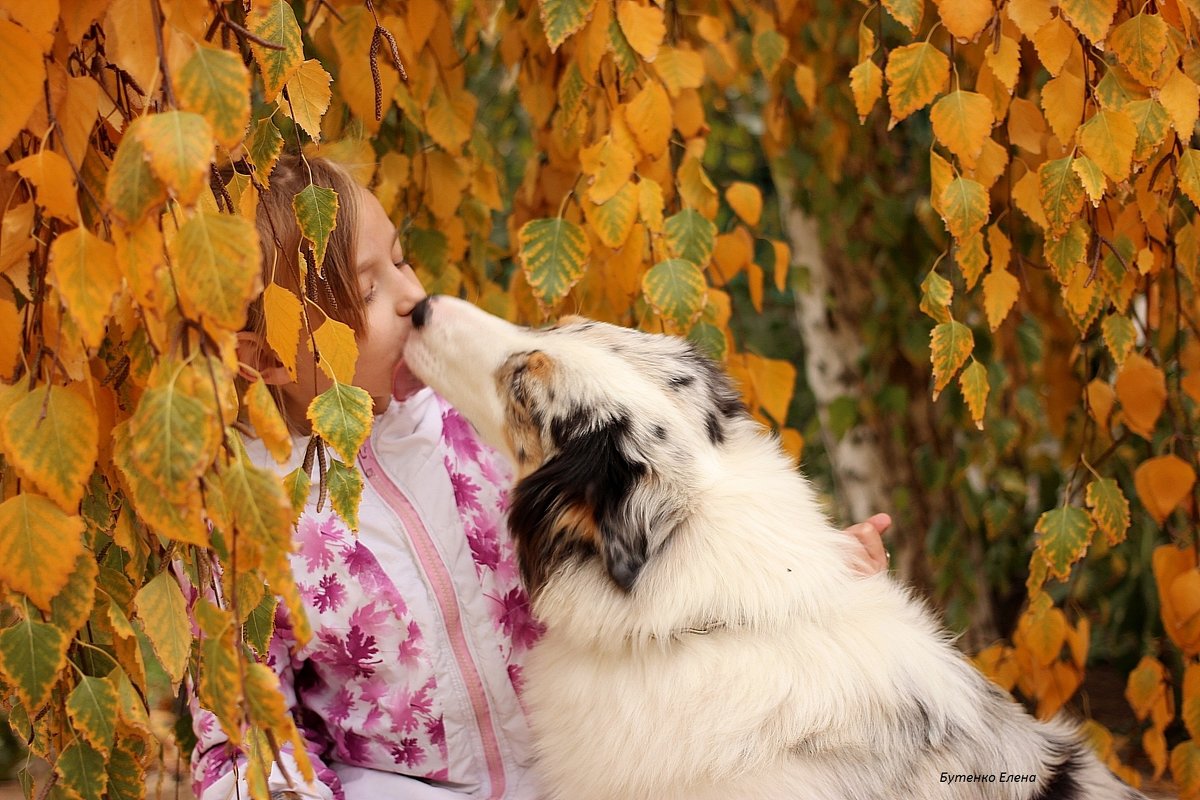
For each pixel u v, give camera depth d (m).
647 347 2.40
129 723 1.59
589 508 2.13
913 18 2.05
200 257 1.18
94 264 1.24
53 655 1.42
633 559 2.06
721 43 3.37
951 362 2.22
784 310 6.31
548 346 2.33
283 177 2.17
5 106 1.24
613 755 2.13
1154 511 2.69
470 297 3.50
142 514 1.38
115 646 1.75
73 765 1.59
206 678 1.40
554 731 2.25
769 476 2.29
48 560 1.36
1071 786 2.29
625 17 2.24
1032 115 2.30
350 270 2.23
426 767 2.37
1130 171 2.12
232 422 1.34
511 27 3.13
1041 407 4.77
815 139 4.42
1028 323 3.97
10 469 1.51
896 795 2.07
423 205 3.22
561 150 3.06
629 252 2.40
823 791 2.03
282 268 2.11
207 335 1.25
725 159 5.54
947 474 4.72
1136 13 2.09
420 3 2.61
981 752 2.20
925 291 2.24
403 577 2.33
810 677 2.09
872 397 4.85
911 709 2.15
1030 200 2.20
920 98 2.07
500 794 2.39
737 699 2.06
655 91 2.31
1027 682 3.14
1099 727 3.17
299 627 1.30
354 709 2.36
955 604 4.67
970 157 2.08
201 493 1.29
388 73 2.60
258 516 1.28
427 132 3.01
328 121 2.90
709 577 2.09
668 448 2.19
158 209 1.26
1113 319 2.41
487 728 2.41
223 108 1.22
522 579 2.32
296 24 1.61
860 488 5.03
